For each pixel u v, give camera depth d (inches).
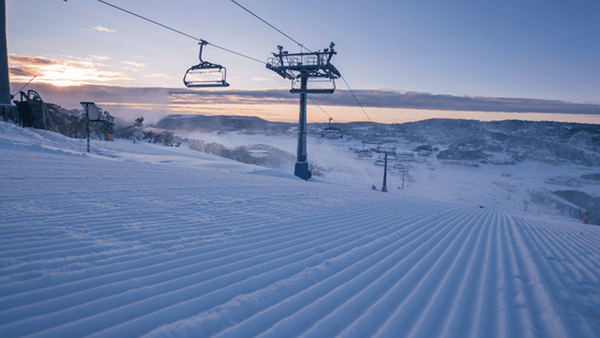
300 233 176.4
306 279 110.4
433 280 122.4
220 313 81.1
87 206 184.5
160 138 2046.0
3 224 134.6
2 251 105.3
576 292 118.3
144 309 79.4
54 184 240.5
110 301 81.4
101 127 1606.8
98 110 871.1
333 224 210.8
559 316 93.3
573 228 355.6
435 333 80.5
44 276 90.8
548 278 133.9
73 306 77.3
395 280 118.8
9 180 232.4
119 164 439.2
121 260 108.5
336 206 299.1
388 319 86.9
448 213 358.6
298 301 93.0
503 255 172.4
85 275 94.3
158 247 126.3
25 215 151.9
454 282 121.6
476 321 88.7
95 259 107.1
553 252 188.5
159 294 88.0
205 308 83.1
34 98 1094.4
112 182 282.7
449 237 212.1
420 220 270.7
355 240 173.2
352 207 304.2
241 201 264.4
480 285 120.1
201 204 231.0
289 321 80.7
